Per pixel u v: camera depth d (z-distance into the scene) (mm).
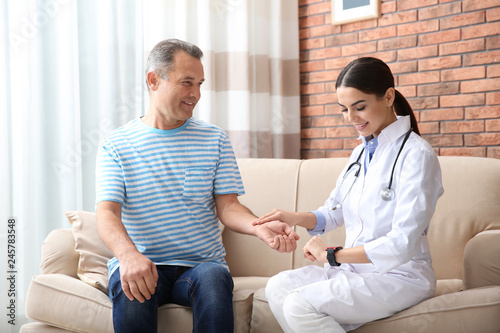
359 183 1828
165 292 1837
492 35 2656
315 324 1604
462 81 2768
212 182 1986
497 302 1527
